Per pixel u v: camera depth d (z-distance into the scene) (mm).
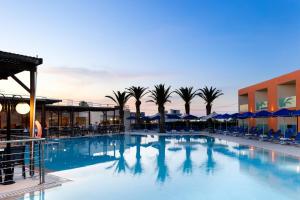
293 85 24375
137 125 40156
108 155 15000
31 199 6512
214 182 8695
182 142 22344
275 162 12156
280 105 24047
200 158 13633
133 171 10430
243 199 6965
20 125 26016
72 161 12906
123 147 18953
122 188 7918
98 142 22531
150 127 41219
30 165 8078
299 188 7965
